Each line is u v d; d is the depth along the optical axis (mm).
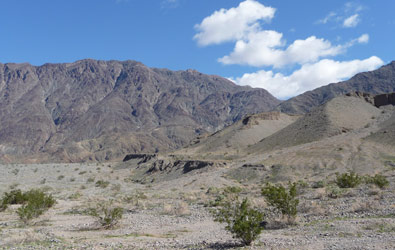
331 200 25547
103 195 55938
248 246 13570
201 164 99000
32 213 25922
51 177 111188
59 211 32312
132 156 189250
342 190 29906
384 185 30297
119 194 56625
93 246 14766
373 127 113625
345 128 123312
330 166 72625
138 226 21641
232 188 45312
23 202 39688
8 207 35906
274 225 18438
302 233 15461
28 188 77938
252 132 179250
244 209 14953
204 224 21484
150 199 42469
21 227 22484
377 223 15477
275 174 71750
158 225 21844
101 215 27359
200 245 14461
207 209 28531
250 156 118062
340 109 144250
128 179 112500
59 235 18516
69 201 44375
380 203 21266
